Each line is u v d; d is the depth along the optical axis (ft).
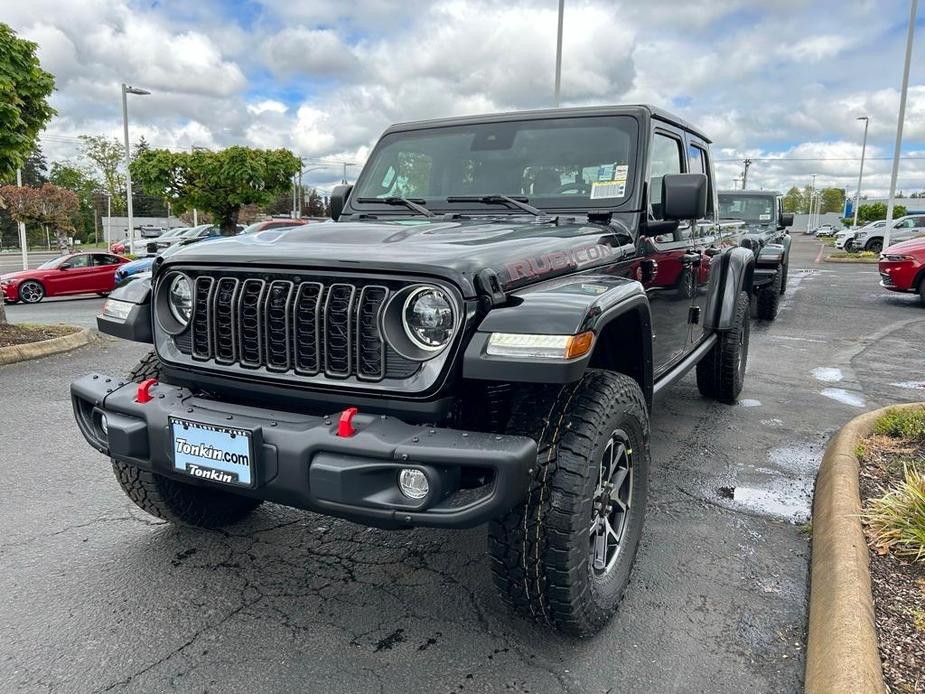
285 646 8.36
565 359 6.90
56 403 19.25
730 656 8.15
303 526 11.60
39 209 88.53
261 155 81.35
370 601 9.34
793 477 13.71
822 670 7.17
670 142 13.01
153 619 8.89
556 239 9.34
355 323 7.57
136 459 8.51
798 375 22.67
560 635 8.46
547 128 12.32
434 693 7.53
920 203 265.95
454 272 7.19
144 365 10.03
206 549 10.77
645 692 7.54
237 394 8.63
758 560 10.41
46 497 12.68
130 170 83.92
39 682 7.67
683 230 13.50
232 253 8.41
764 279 31.86
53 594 9.45
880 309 39.29
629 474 9.16
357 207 13.17
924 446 13.46
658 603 9.27
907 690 6.82
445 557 10.56
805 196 411.54
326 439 7.19
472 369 7.09
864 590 8.25
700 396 19.77
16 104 27.40
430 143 13.12
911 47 72.64
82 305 53.36
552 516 7.47
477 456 6.74
